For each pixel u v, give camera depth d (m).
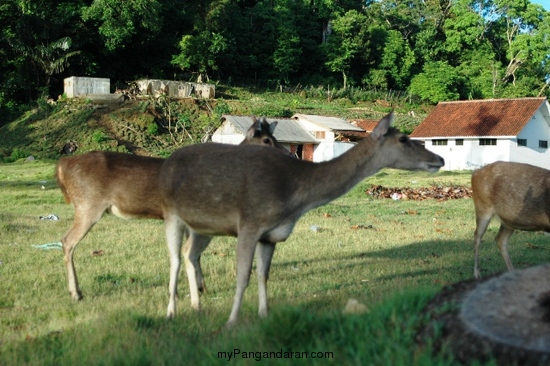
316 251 10.76
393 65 68.69
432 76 67.12
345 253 10.64
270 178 5.91
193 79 58.31
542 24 70.81
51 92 48.97
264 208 5.88
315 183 6.07
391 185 24.42
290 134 39.97
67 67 50.59
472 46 74.44
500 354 3.71
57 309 6.96
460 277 8.44
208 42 56.59
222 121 41.41
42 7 49.38
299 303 6.36
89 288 8.03
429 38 74.31
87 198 7.79
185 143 41.75
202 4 58.59
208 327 5.75
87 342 5.32
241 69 62.84
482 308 4.22
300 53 64.06
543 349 3.62
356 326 4.62
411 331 4.30
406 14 77.31
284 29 63.12
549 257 10.20
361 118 53.44
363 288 7.50
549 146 41.31
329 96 61.91
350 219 15.48
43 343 5.47
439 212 17.09
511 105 40.81
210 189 6.01
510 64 70.25
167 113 44.72
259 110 48.50
